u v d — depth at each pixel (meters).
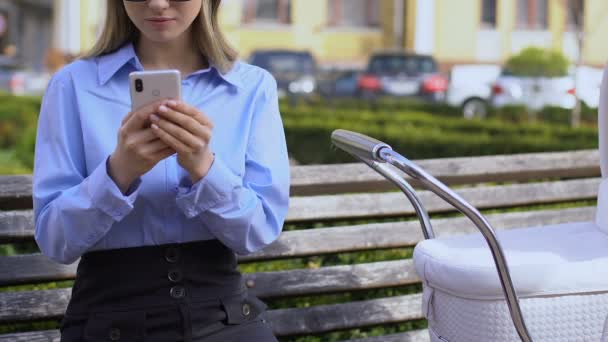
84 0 21.34
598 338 1.88
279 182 1.87
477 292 1.84
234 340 1.78
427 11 22.64
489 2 23.08
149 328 1.73
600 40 22.75
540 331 1.86
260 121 1.88
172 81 1.58
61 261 1.76
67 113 1.80
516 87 16.09
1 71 17.73
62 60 19.66
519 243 2.07
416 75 16.36
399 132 9.79
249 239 1.80
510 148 9.30
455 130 11.66
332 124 10.16
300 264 3.16
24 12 26.66
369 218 2.74
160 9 1.74
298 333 2.55
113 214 1.65
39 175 1.77
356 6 23.12
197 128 1.59
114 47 1.86
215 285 1.78
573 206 3.79
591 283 1.85
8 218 2.29
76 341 1.74
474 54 22.92
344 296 3.07
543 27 23.19
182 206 1.69
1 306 2.26
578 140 10.23
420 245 2.02
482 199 2.95
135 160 1.61
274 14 22.95
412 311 2.71
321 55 23.00
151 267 1.75
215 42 1.86
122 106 1.81
